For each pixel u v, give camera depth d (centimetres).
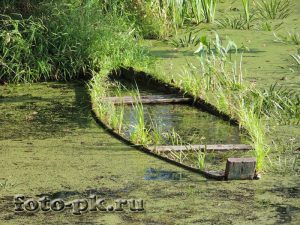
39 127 1516
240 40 2208
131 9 2292
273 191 1203
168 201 1166
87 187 1220
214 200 1170
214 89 1731
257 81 1780
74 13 1995
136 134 1421
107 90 1791
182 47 2144
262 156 1277
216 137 1457
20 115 1602
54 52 1925
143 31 2275
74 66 1902
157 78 1798
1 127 1520
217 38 1881
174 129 1506
